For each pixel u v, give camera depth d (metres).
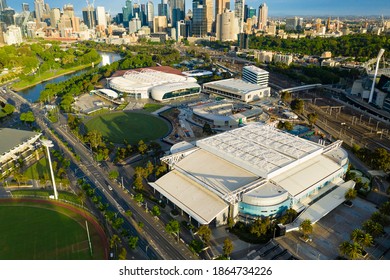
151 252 177.00
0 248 179.12
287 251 177.25
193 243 173.62
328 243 183.00
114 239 177.00
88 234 182.00
